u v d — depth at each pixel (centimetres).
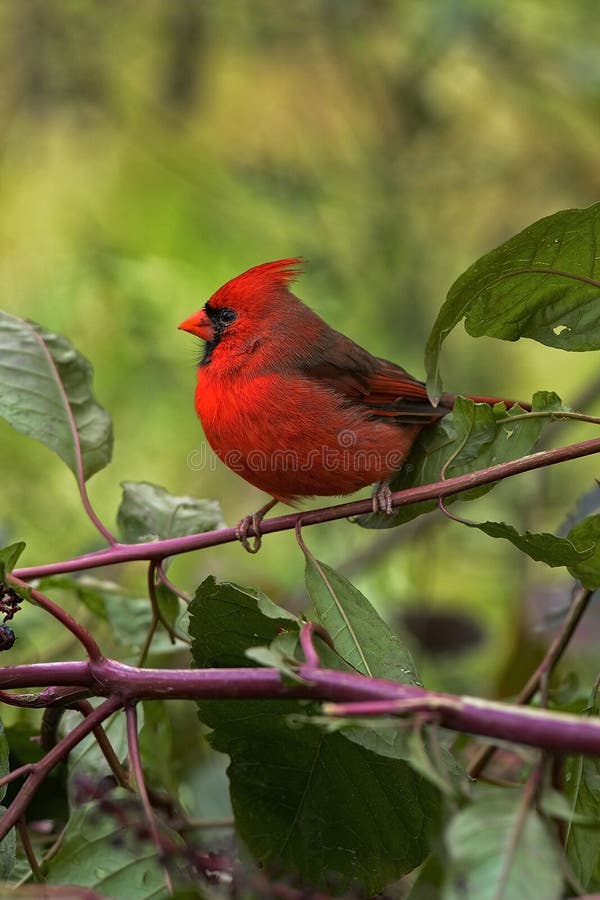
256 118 1775
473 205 1675
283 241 1661
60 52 1731
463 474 571
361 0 1609
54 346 638
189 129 1783
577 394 1402
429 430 618
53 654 921
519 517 1313
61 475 1410
